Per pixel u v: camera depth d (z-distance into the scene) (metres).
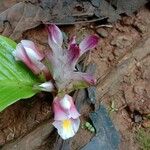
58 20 0.24
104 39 0.24
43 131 0.20
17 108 0.21
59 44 0.20
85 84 0.20
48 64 0.20
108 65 0.23
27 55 0.20
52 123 0.20
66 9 0.24
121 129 0.21
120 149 0.21
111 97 0.22
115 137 0.21
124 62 0.23
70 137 0.20
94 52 0.23
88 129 0.21
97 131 0.21
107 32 0.24
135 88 0.22
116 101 0.22
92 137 0.20
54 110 0.19
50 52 0.20
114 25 0.25
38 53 0.20
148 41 0.24
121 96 0.22
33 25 0.23
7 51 0.21
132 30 0.25
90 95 0.21
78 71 0.21
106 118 0.21
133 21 0.25
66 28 0.24
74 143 0.20
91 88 0.22
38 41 0.24
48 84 0.20
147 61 0.23
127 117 0.22
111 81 0.22
